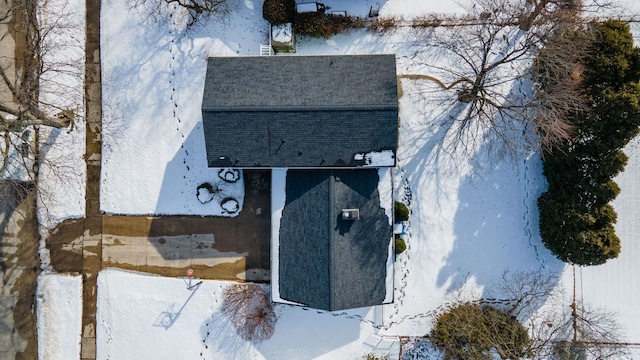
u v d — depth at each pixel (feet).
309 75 84.89
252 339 95.91
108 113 97.86
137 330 96.89
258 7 96.63
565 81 84.84
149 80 97.96
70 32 98.02
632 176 95.66
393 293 88.94
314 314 96.17
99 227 97.66
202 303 96.73
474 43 96.27
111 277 97.04
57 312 97.55
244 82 84.74
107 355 96.89
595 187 86.48
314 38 97.09
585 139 86.17
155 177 97.45
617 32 84.48
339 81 84.07
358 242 85.71
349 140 84.07
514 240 96.07
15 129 86.07
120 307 96.99
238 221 97.19
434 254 96.48
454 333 92.53
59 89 97.19
